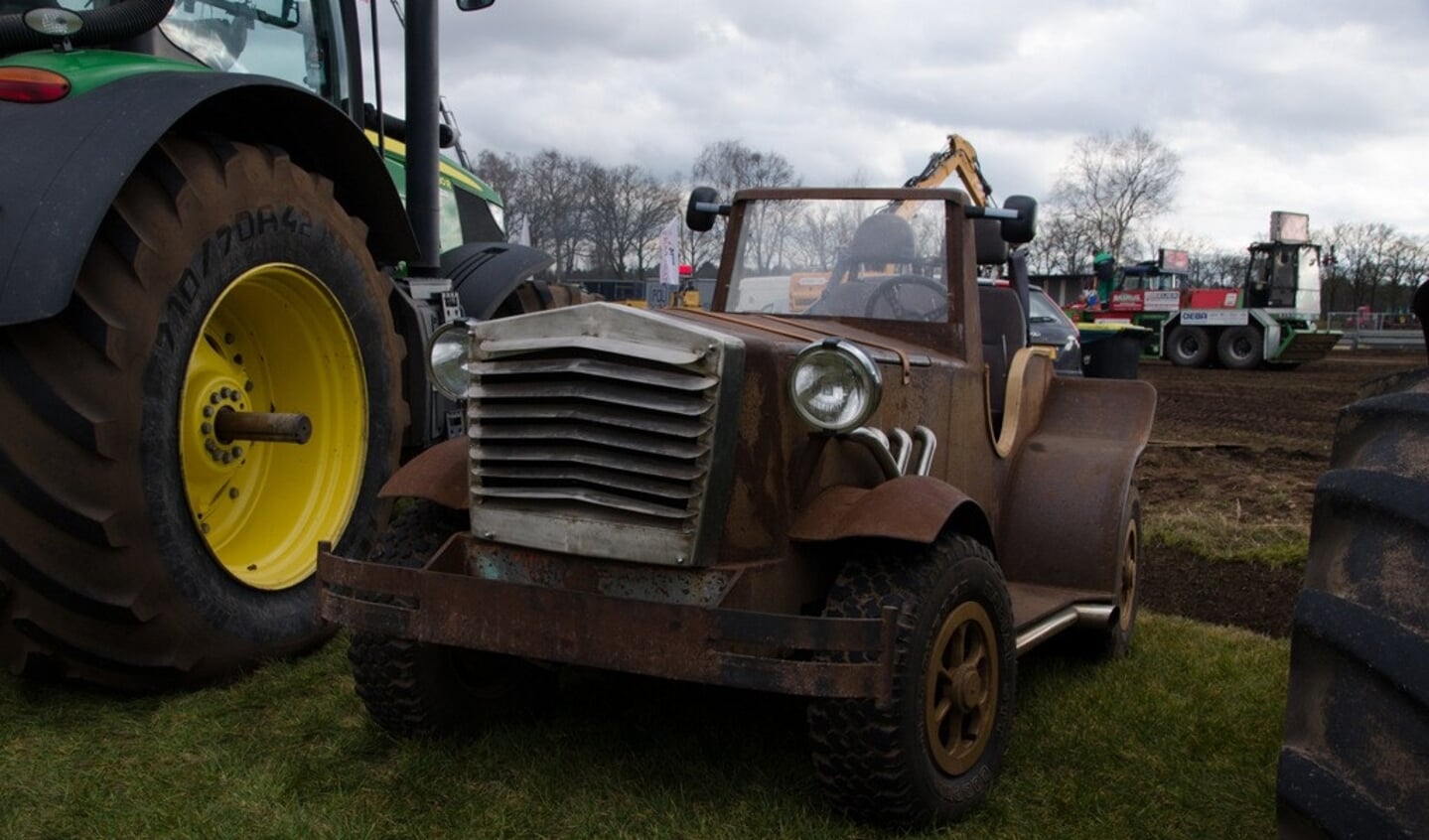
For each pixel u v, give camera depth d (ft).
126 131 10.18
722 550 8.87
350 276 13.05
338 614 9.48
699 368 8.62
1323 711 5.14
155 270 10.49
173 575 10.77
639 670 8.38
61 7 11.76
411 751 10.11
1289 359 77.77
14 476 9.87
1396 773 4.83
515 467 9.33
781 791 9.58
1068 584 13.00
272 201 11.85
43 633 10.43
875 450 9.67
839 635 8.08
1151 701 12.21
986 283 19.11
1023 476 13.61
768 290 13.66
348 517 13.14
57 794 9.17
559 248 132.87
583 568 9.20
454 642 8.95
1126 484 13.26
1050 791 9.92
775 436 9.13
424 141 17.24
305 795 9.30
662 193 132.46
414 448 15.83
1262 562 18.79
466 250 19.71
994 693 9.91
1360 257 176.04
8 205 9.79
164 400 10.64
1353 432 6.06
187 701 11.15
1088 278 91.71
